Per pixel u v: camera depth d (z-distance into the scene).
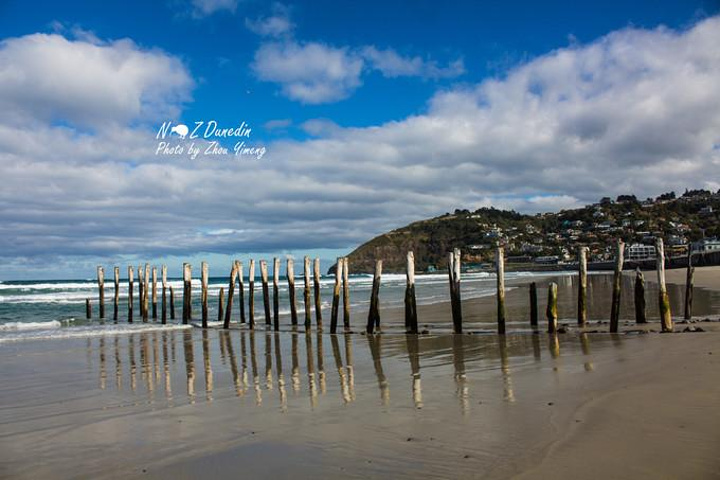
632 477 4.55
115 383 10.86
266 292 23.05
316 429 6.77
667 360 10.05
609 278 67.06
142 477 5.46
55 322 25.48
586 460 5.00
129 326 23.95
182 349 15.84
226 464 5.69
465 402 7.76
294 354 14.27
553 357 11.46
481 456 5.35
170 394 9.62
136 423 7.61
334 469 5.32
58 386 10.64
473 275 120.94
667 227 172.25
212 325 24.17
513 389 8.44
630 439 5.50
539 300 30.72
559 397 7.63
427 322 21.11
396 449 5.78
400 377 10.24
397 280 91.19
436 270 165.38
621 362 10.23
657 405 6.73
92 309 35.56
